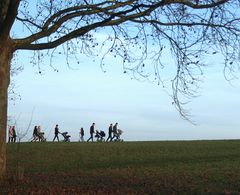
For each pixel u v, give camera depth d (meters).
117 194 16.70
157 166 28.00
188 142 46.00
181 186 19.52
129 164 29.42
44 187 17.09
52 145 40.44
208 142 45.62
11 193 15.42
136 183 20.11
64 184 18.53
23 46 17.39
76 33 17.98
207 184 20.33
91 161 31.19
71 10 18.03
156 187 19.08
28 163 29.70
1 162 16.97
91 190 17.28
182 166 27.62
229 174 23.59
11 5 15.97
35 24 18.14
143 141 51.22
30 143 43.28
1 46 16.84
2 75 16.91
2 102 16.89
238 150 37.00
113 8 17.88
